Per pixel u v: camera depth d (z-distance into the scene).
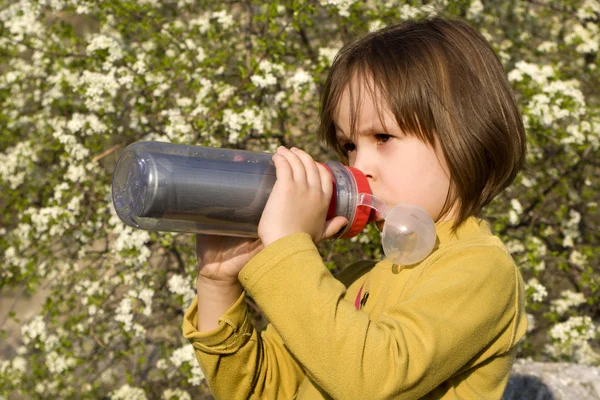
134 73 3.92
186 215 1.24
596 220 4.75
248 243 1.46
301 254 1.21
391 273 1.44
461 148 1.40
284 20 4.30
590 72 4.50
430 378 1.21
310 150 4.26
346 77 1.46
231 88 3.82
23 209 4.30
